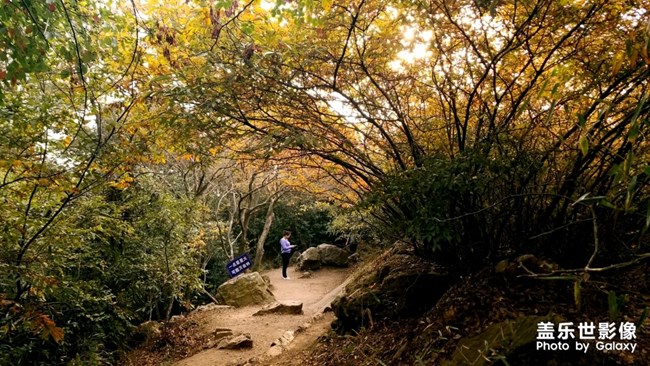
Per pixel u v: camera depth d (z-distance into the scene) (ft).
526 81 8.43
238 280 28.25
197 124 8.45
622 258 7.92
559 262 8.50
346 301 13.09
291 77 8.25
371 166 9.75
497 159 7.20
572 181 7.28
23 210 10.50
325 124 9.33
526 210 8.52
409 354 8.51
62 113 9.48
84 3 7.88
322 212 53.21
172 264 21.11
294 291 33.04
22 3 6.24
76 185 10.59
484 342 6.94
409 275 11.79
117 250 18.26
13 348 13.24
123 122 10.66
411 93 9.86
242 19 7.83
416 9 7.50
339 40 8.45
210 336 20.56
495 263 9.08
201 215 26.14
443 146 9.52
